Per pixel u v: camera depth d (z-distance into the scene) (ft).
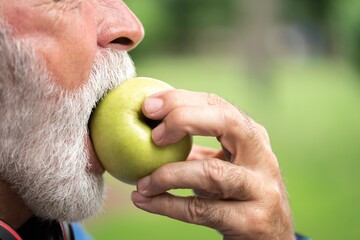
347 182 34.37
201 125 6.50
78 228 9.00
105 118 6.74
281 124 54.85
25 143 6.57
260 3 73.77
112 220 26.30
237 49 98.22
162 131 6.51
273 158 7.10
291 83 87.86
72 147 6.72
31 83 6.46
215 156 8.48
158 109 6.55
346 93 75.97
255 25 74.02
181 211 6.77
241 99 70.59
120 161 6.68
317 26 146.20
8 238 6.40
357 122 55.42
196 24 125.49
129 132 6.59
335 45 119.14
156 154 6.61
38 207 6.88
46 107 6.57
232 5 119.03
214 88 78.23
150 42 104.63
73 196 6.80
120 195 29.63
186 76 92.53
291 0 130.72
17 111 6.48
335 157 41.22
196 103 6.60
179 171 6.54
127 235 24.45
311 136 48.93
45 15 6.47
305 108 64.80
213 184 6.59
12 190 6.83
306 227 26.71
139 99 6.77
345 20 99.30
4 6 6.37
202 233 25.03
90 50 6.77
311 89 80.94
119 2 7.23
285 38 157.07
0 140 6.51
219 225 6.83
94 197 7.00
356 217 28.25
